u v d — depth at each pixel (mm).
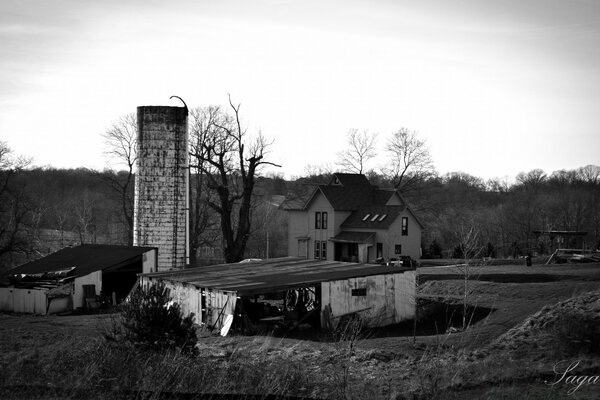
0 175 66188
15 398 16078
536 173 157750
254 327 32062
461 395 19859
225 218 58531
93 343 22312
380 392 19656
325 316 33875
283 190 140750
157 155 50281
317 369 22891
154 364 18203
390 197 71125
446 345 28125
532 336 27938
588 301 31703
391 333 33156
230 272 39562
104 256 47562
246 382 18344
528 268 51469
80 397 16281
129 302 22047
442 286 43281
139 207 50469
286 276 36562
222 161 59719
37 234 81688
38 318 37594
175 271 41688
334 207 69562
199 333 32281
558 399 19375
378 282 36250
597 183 140500
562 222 97625
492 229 100312
